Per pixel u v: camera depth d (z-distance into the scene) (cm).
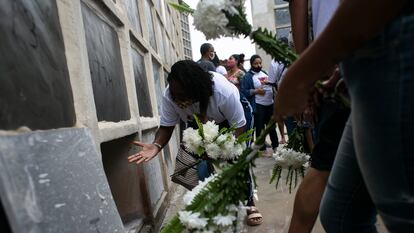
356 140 74
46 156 99
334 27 64
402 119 64
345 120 119
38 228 84
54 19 134
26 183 86
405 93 62
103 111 186
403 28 61
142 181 239
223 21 92
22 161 88
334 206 102
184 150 209
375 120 67
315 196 129
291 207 266
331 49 66
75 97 143
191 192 109
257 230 231
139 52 316
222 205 97
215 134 171
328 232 107
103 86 192
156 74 411
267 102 472
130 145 241
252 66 477
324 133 124
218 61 515
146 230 228
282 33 985
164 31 556
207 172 201
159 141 207
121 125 210
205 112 200
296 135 151
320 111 125
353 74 70
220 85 197
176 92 194
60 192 98
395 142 66
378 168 70
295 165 151
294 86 74
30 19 113
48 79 119
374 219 104
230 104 198
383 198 73
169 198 323
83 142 124
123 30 249
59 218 93
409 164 66
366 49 66
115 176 236
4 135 86
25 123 99
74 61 147
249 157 98
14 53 99
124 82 244
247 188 103
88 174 117
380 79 65
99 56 192
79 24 158
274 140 473
